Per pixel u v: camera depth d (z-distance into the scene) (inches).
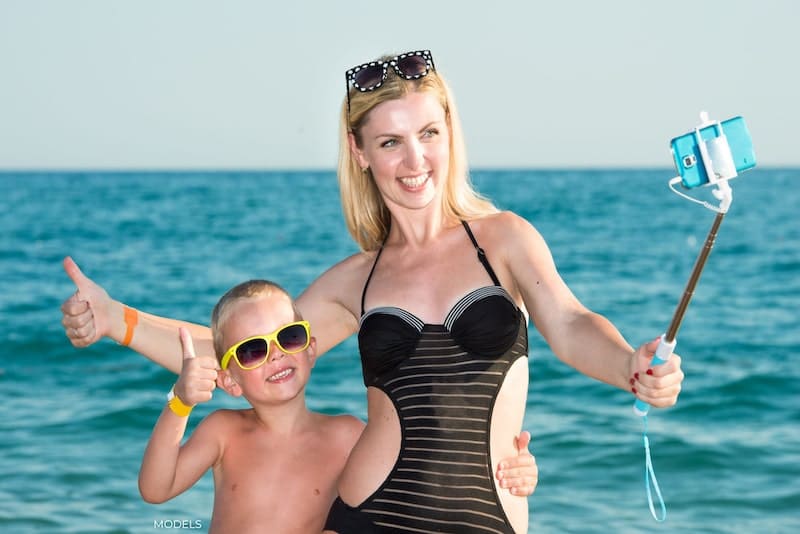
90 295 153.1
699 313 754.2
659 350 109.7
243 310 148.3
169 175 6653.5
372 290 140.3
